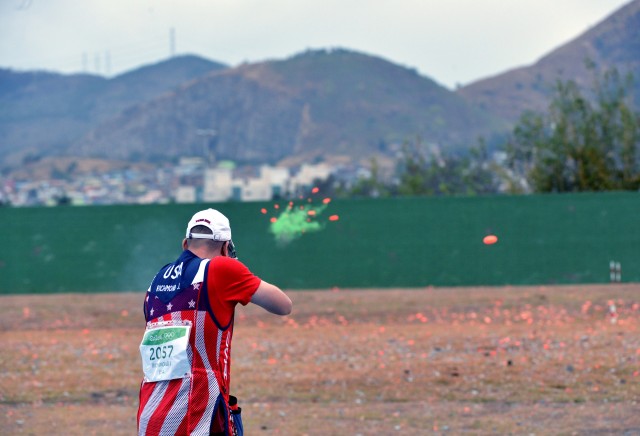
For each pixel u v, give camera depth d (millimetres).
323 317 40375
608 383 22094
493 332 33281
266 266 55688
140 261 56156
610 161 69062
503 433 17047
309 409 19984
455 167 97250
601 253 55344
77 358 29078
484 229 55750
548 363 25359
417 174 93188
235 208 55656
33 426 18625
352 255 55875
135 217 56250
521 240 55688
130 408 20719
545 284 55438
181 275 8359
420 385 22672
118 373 25891
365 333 34188
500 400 20484
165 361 8148
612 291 49156
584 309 40625
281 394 21906
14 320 41469
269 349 29875
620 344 28703
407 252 55938
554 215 55562
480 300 45938
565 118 69875
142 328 38438
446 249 55875
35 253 56344
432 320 38625
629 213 55250
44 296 53906
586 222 55438
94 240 56406
